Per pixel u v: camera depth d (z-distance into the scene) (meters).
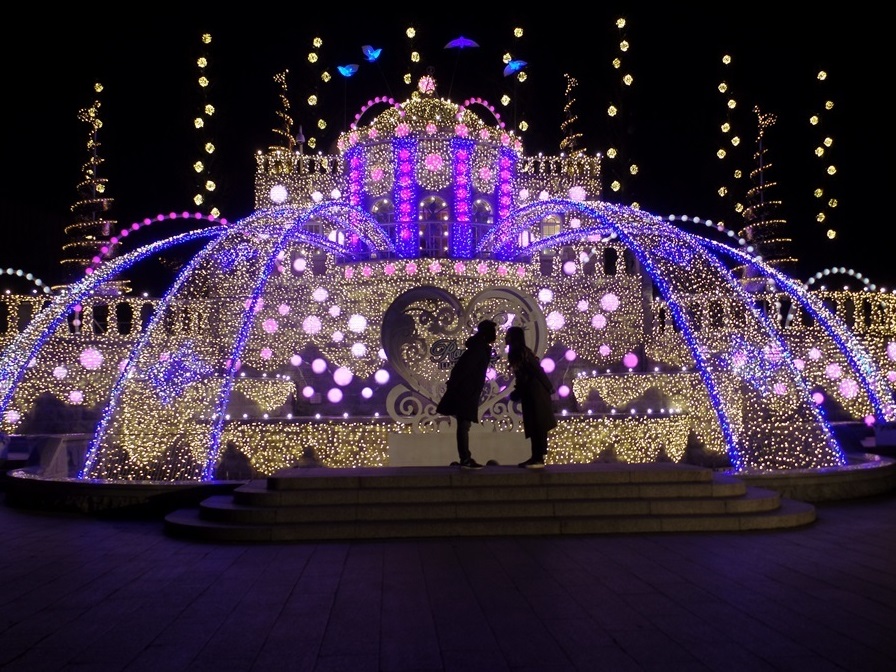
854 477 15.02
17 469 17.98
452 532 11.23
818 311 24.22
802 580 8.43
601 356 29.61
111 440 20.61
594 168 32.59
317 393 27.00
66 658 6.22
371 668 5.89
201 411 24.19
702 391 23.80
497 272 28.73
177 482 14.38
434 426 16.77
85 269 29.81
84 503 14.38
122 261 22.98
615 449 21.08
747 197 33.22
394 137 30.56
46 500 14.84
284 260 29.75
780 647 6.23
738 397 23.39
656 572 8.86
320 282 28.77
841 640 6.40
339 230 31.12
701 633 6.61
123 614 7.48
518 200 31.86
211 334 28.09
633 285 30.09
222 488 14.16
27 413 24.91
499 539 11.00
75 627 7.07
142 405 24.12
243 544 10.99
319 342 27.94
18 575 9.25
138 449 20.48
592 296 29.95
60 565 9.79
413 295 16.89
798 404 23.36
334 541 11.06
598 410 25.89
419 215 30.45
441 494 11.94
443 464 16.67
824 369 26.31
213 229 23.84
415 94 31.91
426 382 16.78
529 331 17.16
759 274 29.36
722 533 11.32
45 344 25.52
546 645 6.34
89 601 8.00
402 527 11.22
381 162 30.75
